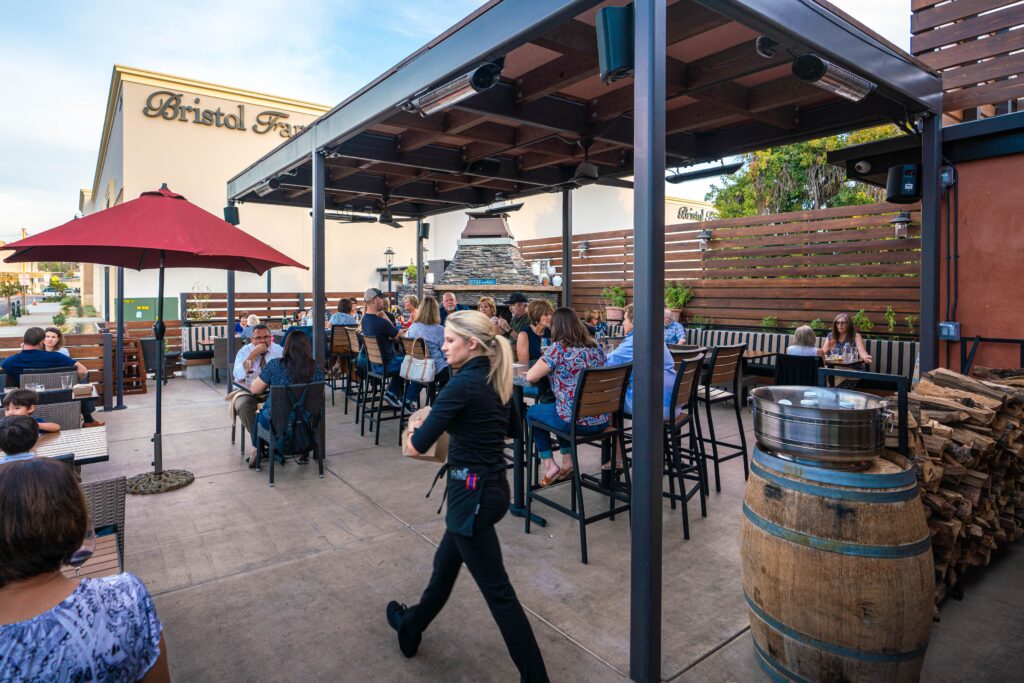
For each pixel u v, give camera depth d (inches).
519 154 300.2
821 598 81.6
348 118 195.2
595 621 105.8
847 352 266.8
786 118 211.2
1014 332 180.2
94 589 44.2
